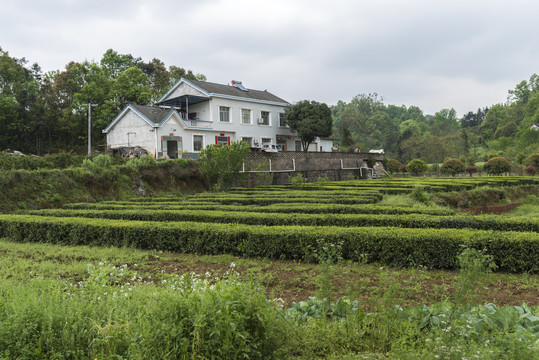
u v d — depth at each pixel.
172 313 3.34
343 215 10.14
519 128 72.88
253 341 3.36
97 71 36.31
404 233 7.35
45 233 10.18
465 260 4.12
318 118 34.94
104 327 3.22
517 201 21.94
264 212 11.72
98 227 9.62
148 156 21.66
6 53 34.59
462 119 115.38
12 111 31.94
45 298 3.73
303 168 29.56
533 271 6.55
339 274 6.52
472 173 42.22
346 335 3.80
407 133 73.31
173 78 46.84
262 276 6.56
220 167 22.02
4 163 16.59
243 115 33.72
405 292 5.43
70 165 19.86
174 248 8.98
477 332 3.61
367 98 58.97
